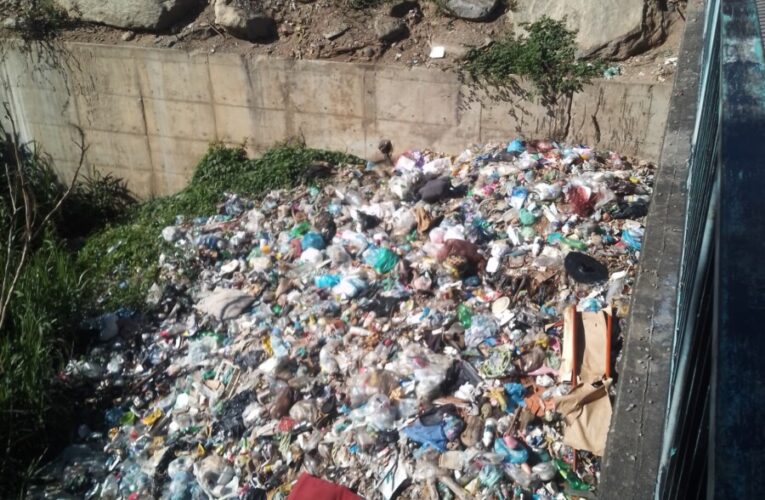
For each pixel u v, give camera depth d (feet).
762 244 3.81
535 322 21.26
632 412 9.23
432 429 19.12
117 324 25.53
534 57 27.12
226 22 30.42
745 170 4.30
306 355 22.50
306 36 30.25
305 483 18.26
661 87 25.48
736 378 3.34
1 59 32.91
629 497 8.34
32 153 34.42
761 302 3.55
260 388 22.03
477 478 17.92
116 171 34.04
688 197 11.34
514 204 25.31
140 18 31.37
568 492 17.47
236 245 27.32
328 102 29.94
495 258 23.45
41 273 25.67
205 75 30.81
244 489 19.74
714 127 7.95
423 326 21.98
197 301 25.94
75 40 32.12
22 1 33.06
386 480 18.69
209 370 23.27
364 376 20.94
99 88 32.37
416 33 29.78
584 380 19.04
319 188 28.99
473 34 28.99
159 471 20.92
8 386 22.17
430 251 24.66
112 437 22.48
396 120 29.45
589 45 27.25
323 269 25.32
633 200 24.38
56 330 24.82
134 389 23.61
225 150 31.71
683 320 7.23
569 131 27.48
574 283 21.93
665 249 11.98
